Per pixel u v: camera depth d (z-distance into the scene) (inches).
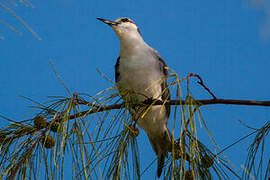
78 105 179.0
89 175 149.0
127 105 179.6
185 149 151.0
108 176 158.1
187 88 159.9
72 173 151.8
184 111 149.4
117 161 159.5
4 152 171.5
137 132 174.1
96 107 177.2
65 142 159.0
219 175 154.0
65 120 166.7
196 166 145.9
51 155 158.1
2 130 178.7
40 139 171.2
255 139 165.3
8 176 157.0
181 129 145.8
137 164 167.9
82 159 151.5
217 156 148.6
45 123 177.8
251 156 162.4
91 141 157.9
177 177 147.6
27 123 180.5
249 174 147.5
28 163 162.6
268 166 154.8
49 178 153.8
